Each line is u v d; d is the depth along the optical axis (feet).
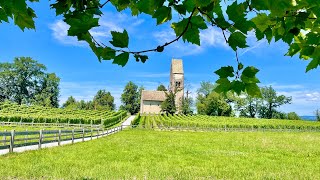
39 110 261.44
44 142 63.67
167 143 89.92
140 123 249.75
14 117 180.86
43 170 32.30
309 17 7.29
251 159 56.39
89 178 28.58
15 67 344.28
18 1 5.96
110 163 42.24
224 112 373.81
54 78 369.30
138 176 31.30
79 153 53.78
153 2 5.81
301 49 7.86
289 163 52.19
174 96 347.36
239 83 6.40
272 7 5.43
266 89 378.53
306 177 35.09
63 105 444.14
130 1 7.28
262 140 116.67
